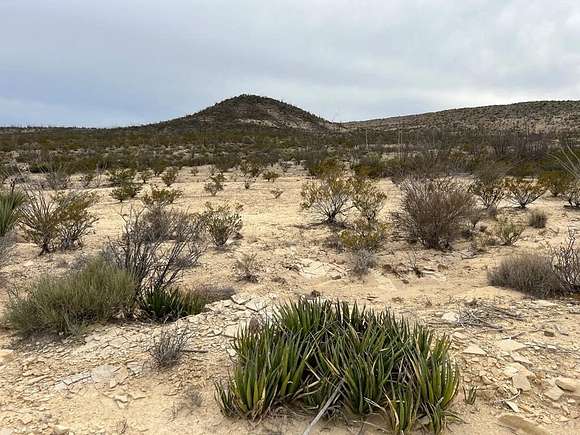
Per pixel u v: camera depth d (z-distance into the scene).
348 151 33.62
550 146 26.72
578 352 4.02
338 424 3.13
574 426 3.11
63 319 4.60
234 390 3.22
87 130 61.69
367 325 3.88
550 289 5.89
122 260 5.94
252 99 94.75
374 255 8.10
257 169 22.70
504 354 3.95
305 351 3.39
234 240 9.24
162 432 3.11
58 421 3.23
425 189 9.24
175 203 14.46
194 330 4.59
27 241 8.93
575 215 11.37
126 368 3.91
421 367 3.17
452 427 3.11
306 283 6.84
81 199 10.23
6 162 25.31
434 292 6.30
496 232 9.13
